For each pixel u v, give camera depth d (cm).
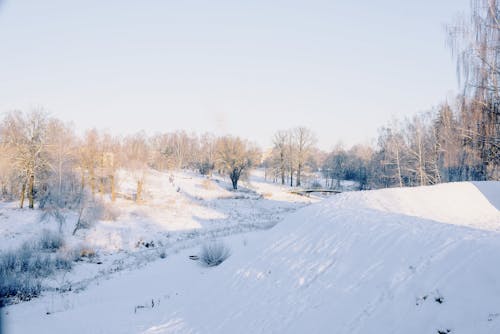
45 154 3594
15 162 3572
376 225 1073
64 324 1038
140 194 4344
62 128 4006
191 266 1638
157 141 9100
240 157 5838
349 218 1230
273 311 873
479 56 1683
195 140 8944
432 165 3506
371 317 675
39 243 2378
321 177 8875
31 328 1010
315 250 1085
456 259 702
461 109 1859
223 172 6228
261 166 9906
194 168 8350
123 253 2350
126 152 5041
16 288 1541
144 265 1886
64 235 2609
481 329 516
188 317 1031
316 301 825
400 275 746
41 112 3794
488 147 1819
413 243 851
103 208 3309
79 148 4178
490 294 569
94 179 4175
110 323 1037
